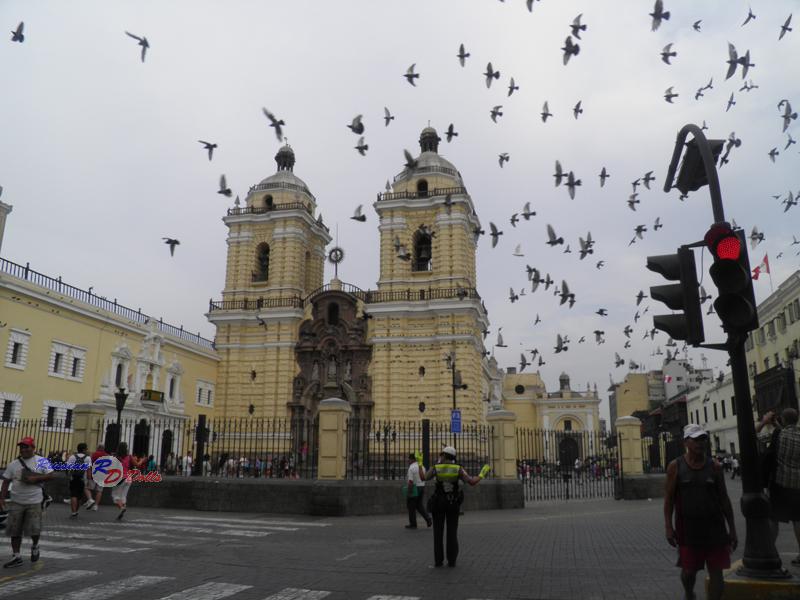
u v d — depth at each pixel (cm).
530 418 8281
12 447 3138
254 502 1966
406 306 4716
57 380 3506
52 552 1182
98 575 975
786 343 4319
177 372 4600
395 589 883
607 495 2831
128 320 4112
